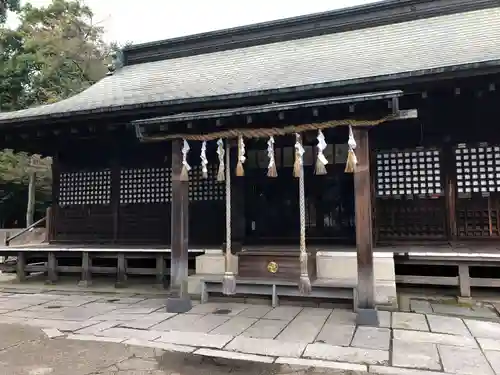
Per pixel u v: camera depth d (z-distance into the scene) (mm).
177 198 5832
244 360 3680
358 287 4855
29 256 8883
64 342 4305
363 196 4887
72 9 23328
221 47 10586
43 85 21422
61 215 9703
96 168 9453
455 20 8266
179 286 5688
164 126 5688
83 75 22578
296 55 8719
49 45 21203
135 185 9078
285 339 4242
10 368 3578
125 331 4672
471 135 6938
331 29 9516
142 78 9938
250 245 7859
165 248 7797
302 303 5836
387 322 4844
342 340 4176
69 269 8273
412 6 8898
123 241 9023
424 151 7207
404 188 7273
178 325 4895
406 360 3590
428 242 7113
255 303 5996
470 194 6941
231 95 6492
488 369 3355
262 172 8266
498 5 8344
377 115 4754
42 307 6137
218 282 6074
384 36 8461
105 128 8070
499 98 6559
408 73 5598
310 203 8000
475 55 5863
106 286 7957
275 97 6438
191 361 3684
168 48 11242
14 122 7855
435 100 6594
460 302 5785
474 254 5801
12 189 21203
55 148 9766
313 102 4781
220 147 5582
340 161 7859
